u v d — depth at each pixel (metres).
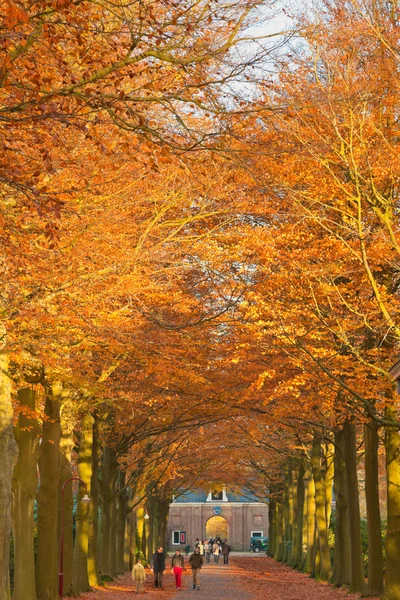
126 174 25.14
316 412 38.22
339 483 46.12
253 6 16.72
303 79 27.08
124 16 15.66
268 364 32.88
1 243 19.19
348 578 45.72
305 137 27.41
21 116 15.89
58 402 33.72
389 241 26.56
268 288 30.03
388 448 33.34
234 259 29.72
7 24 13.52
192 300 29.55
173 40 16.61
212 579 66.88
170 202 27.73
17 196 17.75
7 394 22.05
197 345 31.19
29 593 30.53
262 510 156.75
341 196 29.38
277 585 53.84
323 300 30.34
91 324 23.67
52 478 33.97
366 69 28.84
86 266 24.33
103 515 55.38
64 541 39.97
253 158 19.98
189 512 157.88
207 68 16.66
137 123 17.89
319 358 28.03
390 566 32.56
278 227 31.44
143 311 27.62
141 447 57.97
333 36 27.88
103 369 34.47
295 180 28.95
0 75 14.27
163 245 28.03
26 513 30.80
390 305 28.98
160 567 55.41
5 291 22.62
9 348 23.78
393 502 32.94
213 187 28.30
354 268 30.41
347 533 46.03
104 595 43.06
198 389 36.03
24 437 30.86
